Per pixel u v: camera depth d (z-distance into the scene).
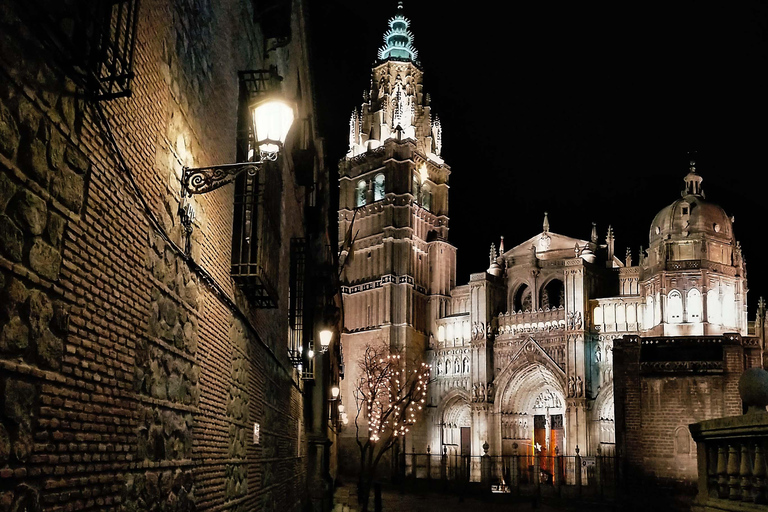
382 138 103.25
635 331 80.38
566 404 80.12
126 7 8.05
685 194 83.94
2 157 5.55
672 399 48.53
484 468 75.12
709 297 77.12
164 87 9.56
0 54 5.48
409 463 87.69
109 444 7.68
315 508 34.44
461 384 90.69
